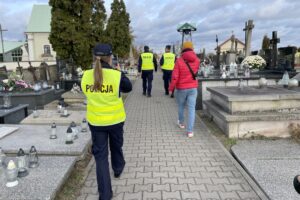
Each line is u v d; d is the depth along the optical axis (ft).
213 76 31.42
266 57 41.57
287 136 19.20
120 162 13.75
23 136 17.52
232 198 12.01
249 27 48.06
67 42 32.19
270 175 13.58
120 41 84.94
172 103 35.55
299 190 6.59
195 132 21.75
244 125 19.24
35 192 11.06
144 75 41.19
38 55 175.73
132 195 12.33
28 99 30.91
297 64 54.03
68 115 22.89
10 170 11.59
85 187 13.14
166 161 16.08
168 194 12.37
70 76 42.27
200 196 12.18
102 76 11.39
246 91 21.62
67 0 31.35
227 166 15.24
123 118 12.46
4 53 182.70
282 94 19.40
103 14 34.68
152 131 22.49
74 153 15.08
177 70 20.42
